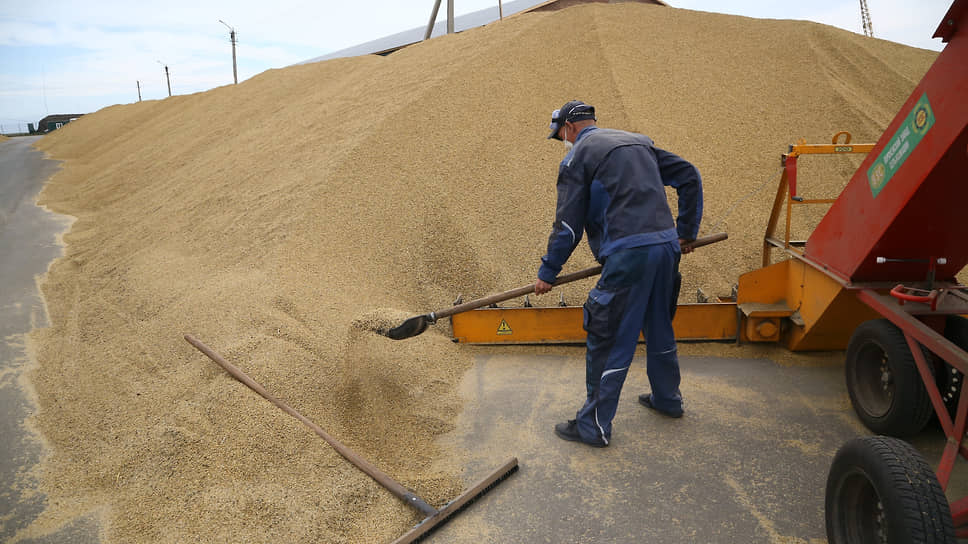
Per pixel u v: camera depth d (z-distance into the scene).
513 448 3.14
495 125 6.46
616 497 2.72
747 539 2.42
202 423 3.09
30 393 3.86
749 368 3.86
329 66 12.55
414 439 3.25
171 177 9.31
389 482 2.75
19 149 22.05
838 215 3.24
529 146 6.22
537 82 7.03
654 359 3.20
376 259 5.11
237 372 3.38
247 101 12.35
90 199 10.23
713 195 5.73
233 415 3.10
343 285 4.72
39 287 6.00
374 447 3.15
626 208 2.80
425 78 7.59
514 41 7.86
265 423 3.04
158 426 3.13
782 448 3.01
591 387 3.06
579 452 3.08
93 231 8.09
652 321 3.08
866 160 2.96
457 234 5.30
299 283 4.57
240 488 2.74
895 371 2.84
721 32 8.34
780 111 6.88
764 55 7.88
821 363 3.87
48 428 3.43
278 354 3.57
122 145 15.42
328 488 2.75
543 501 2.72
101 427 3.35
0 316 5.27
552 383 3.82
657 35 8.01
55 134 25.16
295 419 3.10
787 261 3.93
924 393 2.78
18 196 11.60
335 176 5.94
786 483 2.75
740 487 2.74
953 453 2.13
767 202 5.78
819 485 2.72
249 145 8.66
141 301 4.98
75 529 2.60
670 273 2.92
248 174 7.31
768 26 8.76
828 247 3.38
